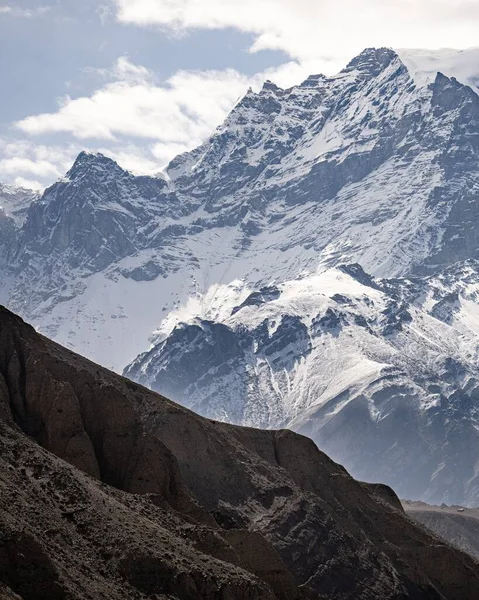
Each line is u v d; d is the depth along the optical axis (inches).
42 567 5260.8
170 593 5733.3
